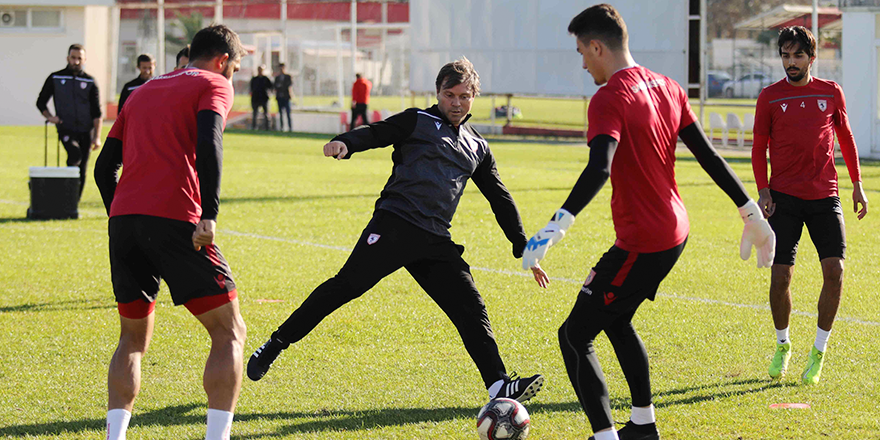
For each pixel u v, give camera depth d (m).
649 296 5.50
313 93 53.47
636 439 5.76
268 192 21.33
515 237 6.92
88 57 47.50
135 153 5.62
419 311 9.90
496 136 43.22
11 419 6.52
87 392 7.16
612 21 5.36
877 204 18.97
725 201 19.69
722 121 35.59
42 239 14.84
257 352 6.59
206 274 5.57
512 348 8.49
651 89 5.29
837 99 7.79
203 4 47.81
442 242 6.59
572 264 12.84
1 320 9.50
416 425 6.40
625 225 5.32
